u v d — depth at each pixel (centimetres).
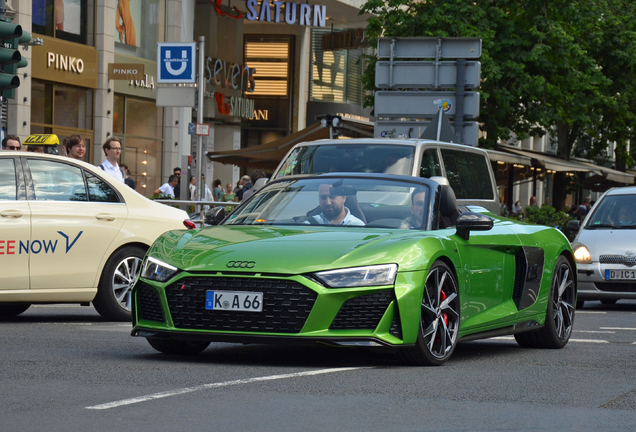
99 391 751
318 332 855
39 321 1337
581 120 4488
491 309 1048
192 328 884
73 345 1046
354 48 6016
